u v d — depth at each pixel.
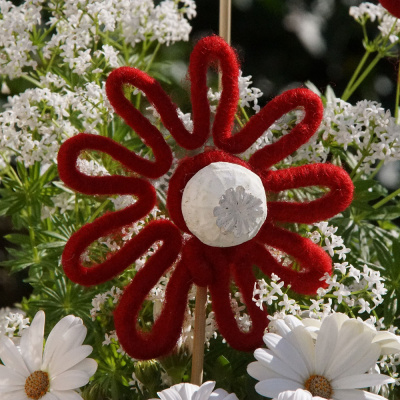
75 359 0.64
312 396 0.62
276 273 0.65
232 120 0.64
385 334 0.63
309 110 0.64
